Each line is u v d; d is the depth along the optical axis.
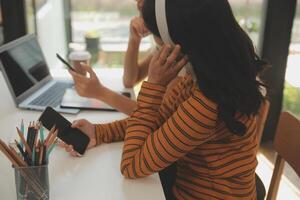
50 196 0.87
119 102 1.32
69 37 2.51
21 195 0.82
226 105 0.85
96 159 1.04
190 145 0.88
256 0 2.36
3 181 0.93
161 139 0.89
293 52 2.47
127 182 0.94
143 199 0.88
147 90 0.99
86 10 2.47
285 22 2.38
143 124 0.98
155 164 0.90
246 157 0.99
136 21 1.52
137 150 0.95
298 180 2.22
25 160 0.83
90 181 0.94
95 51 2.51
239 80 0.85
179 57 0.91
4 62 1.38
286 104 2.57
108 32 2.51
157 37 0.93
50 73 1.72
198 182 1.00
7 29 2.29
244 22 2.39
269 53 2.44
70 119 1.29
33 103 1.40
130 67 1.60
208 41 0.83
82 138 1.08
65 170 0.98
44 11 2.39
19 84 1.43
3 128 1.21
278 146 1.28
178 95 1.00
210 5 0.82
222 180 0.98
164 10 0.84
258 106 0.94
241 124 0.90
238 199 0.99
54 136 0.89
